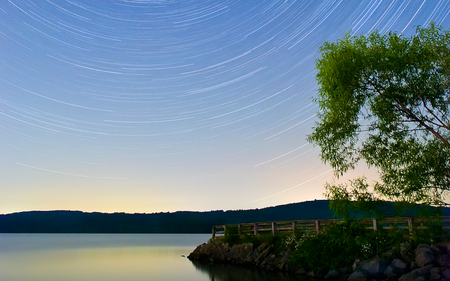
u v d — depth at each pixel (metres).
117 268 34.88
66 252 60.41
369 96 14.94
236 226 33.28
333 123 15.28
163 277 26.64
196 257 37.59
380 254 17.52
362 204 15.38
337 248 19.23
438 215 14.91
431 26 14.31
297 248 21.95
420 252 15.73
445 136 14.27
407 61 14.22
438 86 14.04
